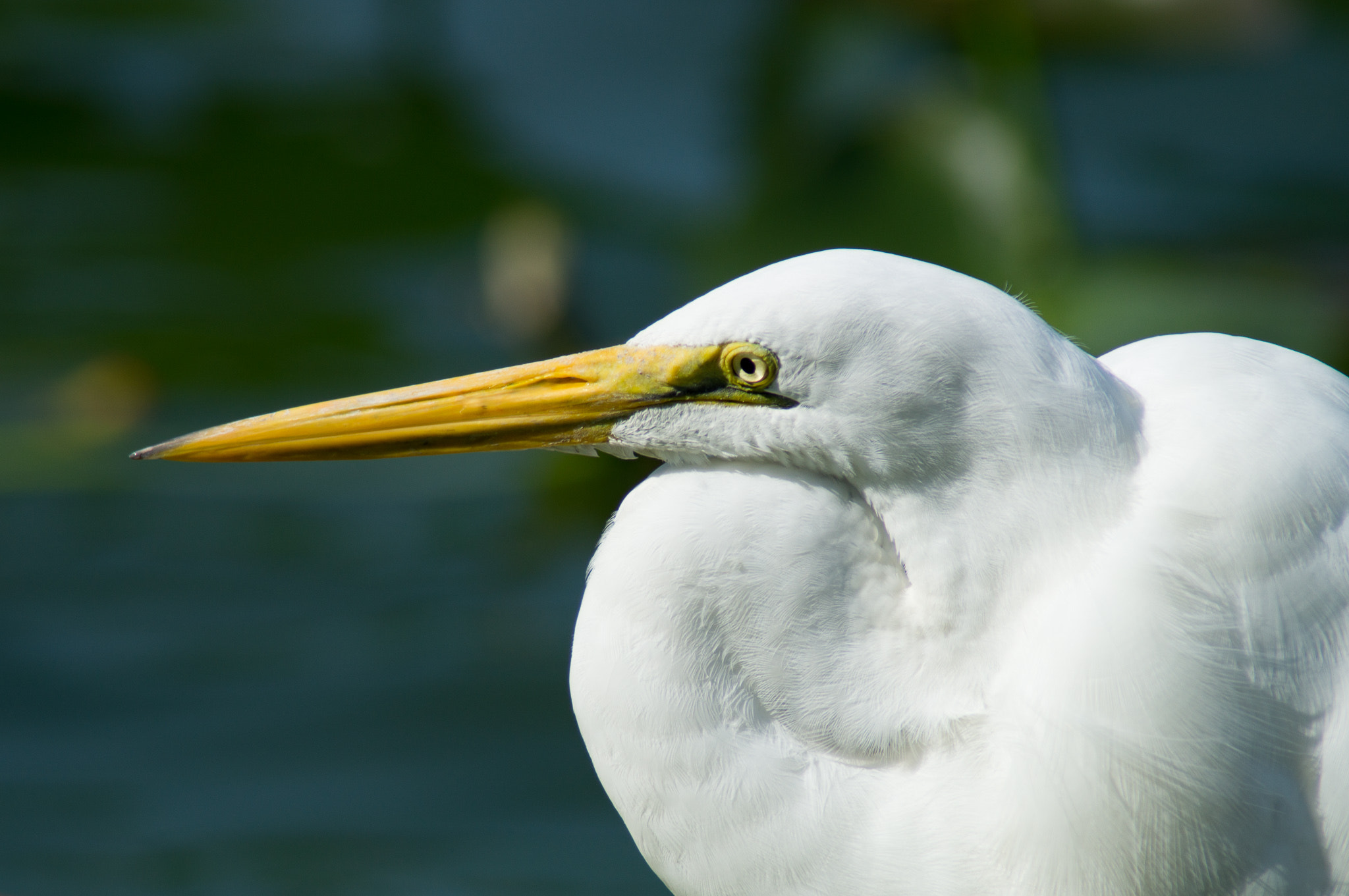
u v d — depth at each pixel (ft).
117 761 30.30
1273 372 14.29
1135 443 13.67
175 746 30.78
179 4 83.61
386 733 31.32
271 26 80.48
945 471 13.43
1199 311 38.81
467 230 55.83
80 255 52.85
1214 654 13.04
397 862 27.25
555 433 14.56
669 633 13.58
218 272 51.98
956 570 13.55
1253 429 13.65
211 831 27.84
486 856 27.27
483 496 40.81
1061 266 38.32
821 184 40.50
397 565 37.60
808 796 13.67
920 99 39.93
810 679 13.74
